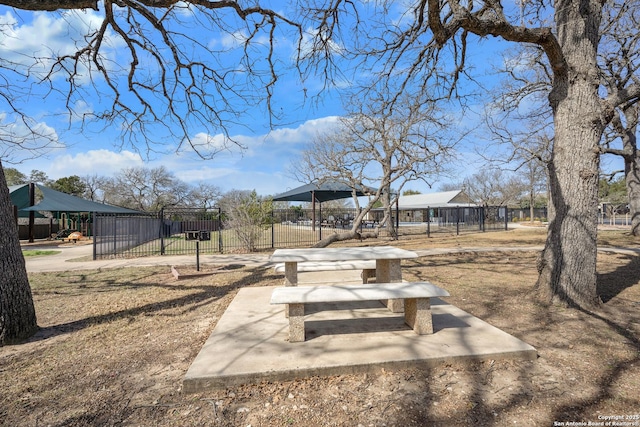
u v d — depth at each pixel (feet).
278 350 11.10
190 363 11.17
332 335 12.49
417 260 34.55
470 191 171.12
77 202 78.38
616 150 51.42
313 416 8.05
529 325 14.01
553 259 16.89
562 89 16.76
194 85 22.31
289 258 14.97
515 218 174.70
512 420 7.79
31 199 70.85
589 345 11.91
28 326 13.91
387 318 14.55
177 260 39.06
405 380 9.61
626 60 23.54
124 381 10.04
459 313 15.20
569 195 16.33
